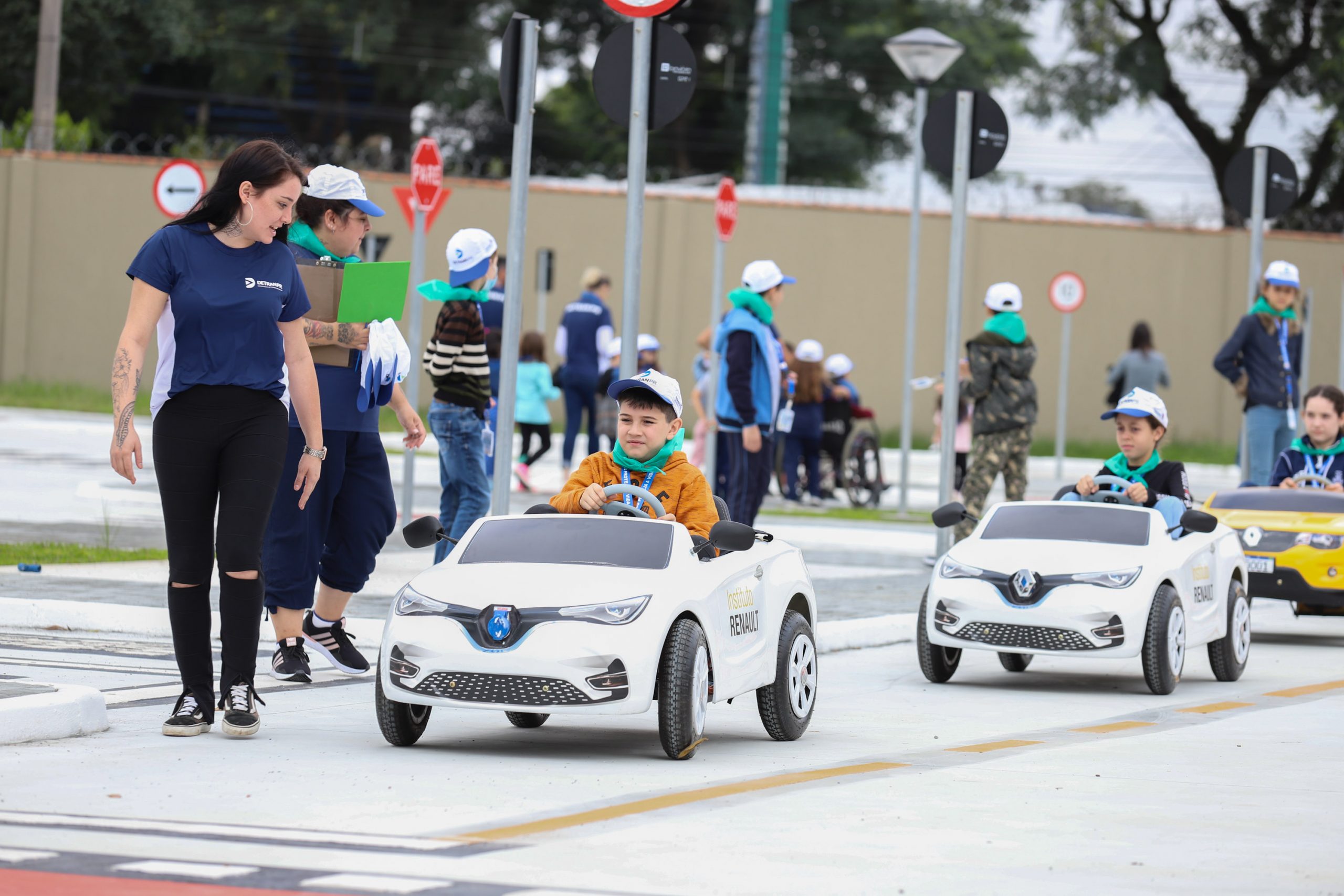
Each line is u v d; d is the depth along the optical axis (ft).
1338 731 55.77
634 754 48.70
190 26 298.15
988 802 42.09
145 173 219.41
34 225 220.02
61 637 66.74
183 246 46.70
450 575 48.39
